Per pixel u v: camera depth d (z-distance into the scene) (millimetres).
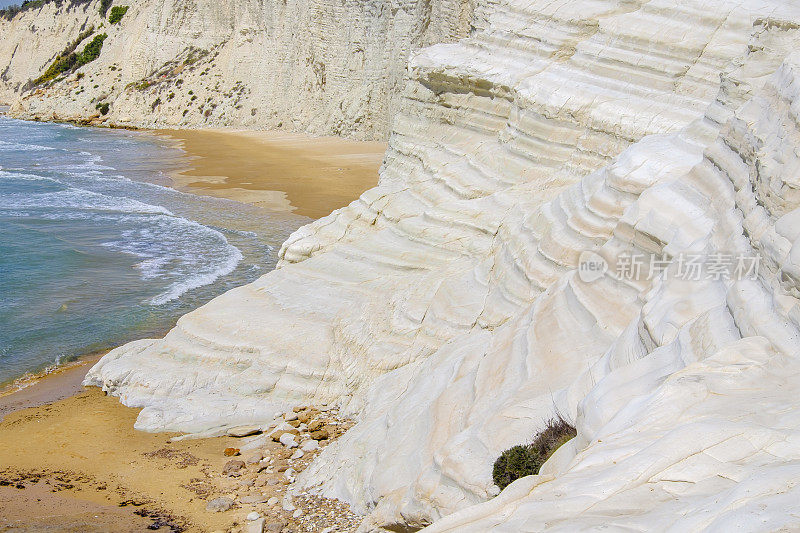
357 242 21953
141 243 32969
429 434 12594
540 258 16094
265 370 17969
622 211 14680
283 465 15281
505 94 23250
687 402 7590
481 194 21469
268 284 21297
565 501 6629
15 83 116000
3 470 15422
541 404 11070
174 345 19078
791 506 5238
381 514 11328
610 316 12688
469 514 7293
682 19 20266
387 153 28547
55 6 117312
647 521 5887
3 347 22078
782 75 11320
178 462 15648
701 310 10109
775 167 9922
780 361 7906
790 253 8531
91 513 13609
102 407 18156
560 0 23938
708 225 11859
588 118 19969
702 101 18875
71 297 26094
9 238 33062
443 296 17828
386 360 17078
